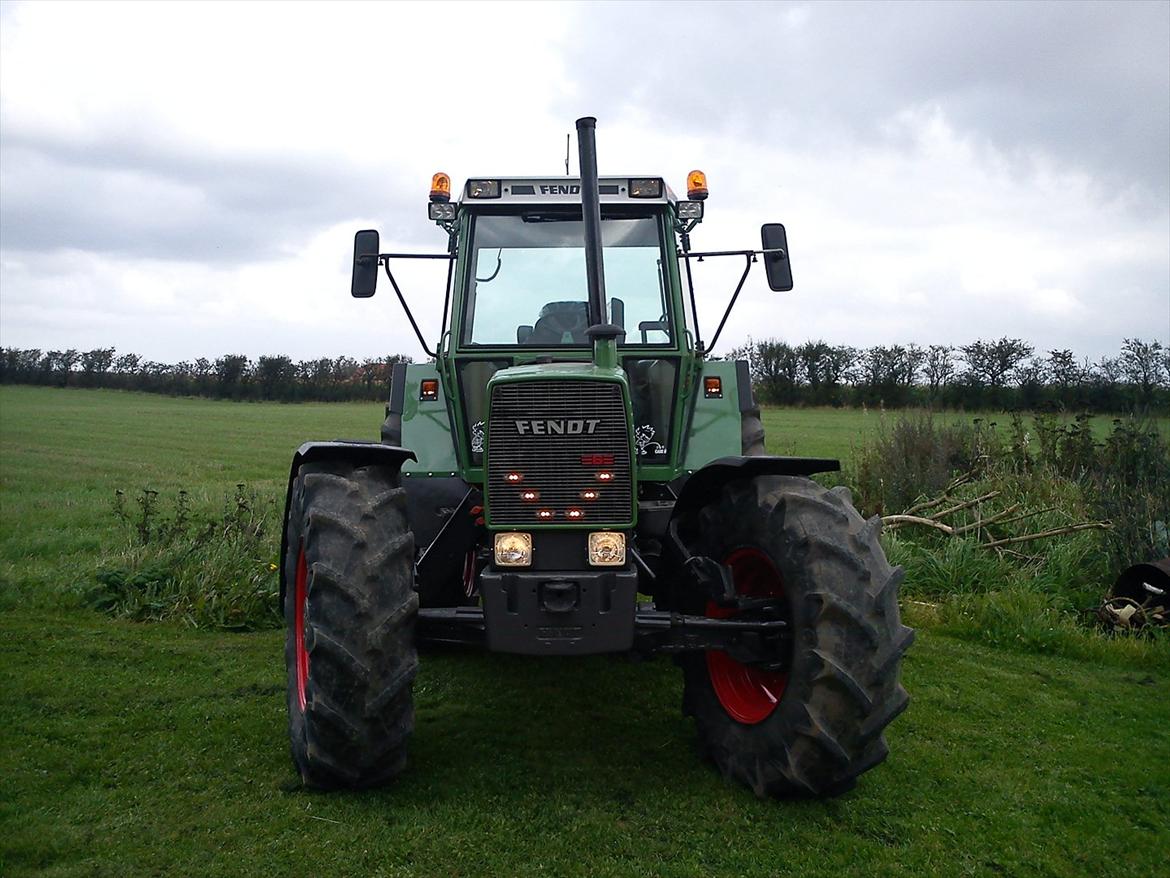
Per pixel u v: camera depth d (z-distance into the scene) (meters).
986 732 4.77
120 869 3.28
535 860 3.38
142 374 66.25
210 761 4.22
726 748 4.05
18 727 4.56
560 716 4.89
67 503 12.43
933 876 3.35
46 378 67.94
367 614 3.60
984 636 6.51
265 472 17.66
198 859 3.35
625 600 3.77
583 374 3.84
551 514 3.85
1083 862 3.49
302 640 4.35
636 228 5.26
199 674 5.48
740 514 4.03
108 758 4.23
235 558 7.33
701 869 3.35
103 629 6.39
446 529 4.88
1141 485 8.10
